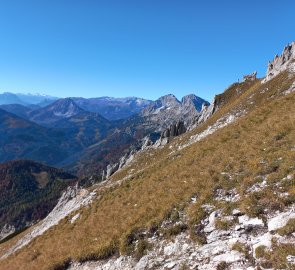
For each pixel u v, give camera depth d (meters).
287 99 35.53
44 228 55.62
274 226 16.17
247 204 18.55
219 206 20.02
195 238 18.91
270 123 29.80
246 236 16.94
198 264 16.97
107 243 23.36
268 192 18.56
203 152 32.47
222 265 15.87
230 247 16.80
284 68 73.75
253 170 21.95
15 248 58.25
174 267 17.86
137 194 31.78
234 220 18.39
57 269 24.56
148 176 37.00
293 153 21.22
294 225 15.30
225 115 70.69
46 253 31.41
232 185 21.75
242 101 71.81
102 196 40.44
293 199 17.19
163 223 22.11
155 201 26.03
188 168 30.06
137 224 23.66
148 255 20.33
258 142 26.83
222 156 27.89
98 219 31.59
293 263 13.61
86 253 23.80
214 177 23.95
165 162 40.50
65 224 39.28
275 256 14.39
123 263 21.06
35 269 28.23
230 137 33.00
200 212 20.44
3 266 38.75
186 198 23.17
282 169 20.09
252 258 15.36
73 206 53.72
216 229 18.59
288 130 26.41
